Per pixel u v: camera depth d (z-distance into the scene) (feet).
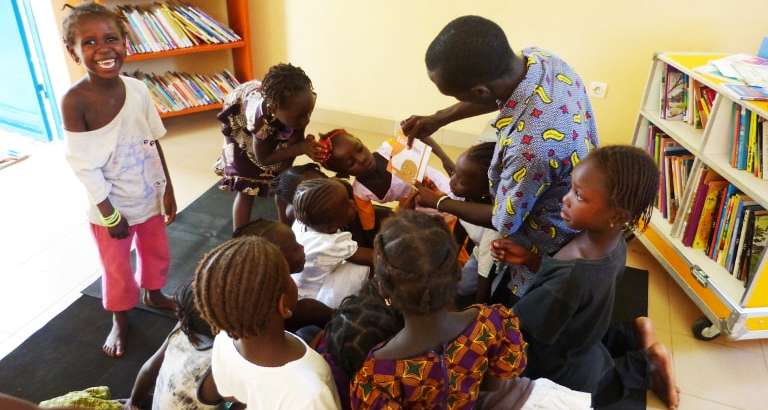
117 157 5.84
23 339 6.75
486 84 4.50
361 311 4.52
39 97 11.20
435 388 3.54
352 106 12.50
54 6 10.23
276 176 7.68
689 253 7.55
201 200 9.61
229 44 11.93
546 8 9.98
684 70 7.48
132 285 6.53
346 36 11.75
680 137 7.71
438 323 3.60
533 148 4.56
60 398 5.15
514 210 4.84
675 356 6.87
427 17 10.91
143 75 11.76
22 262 8.04
